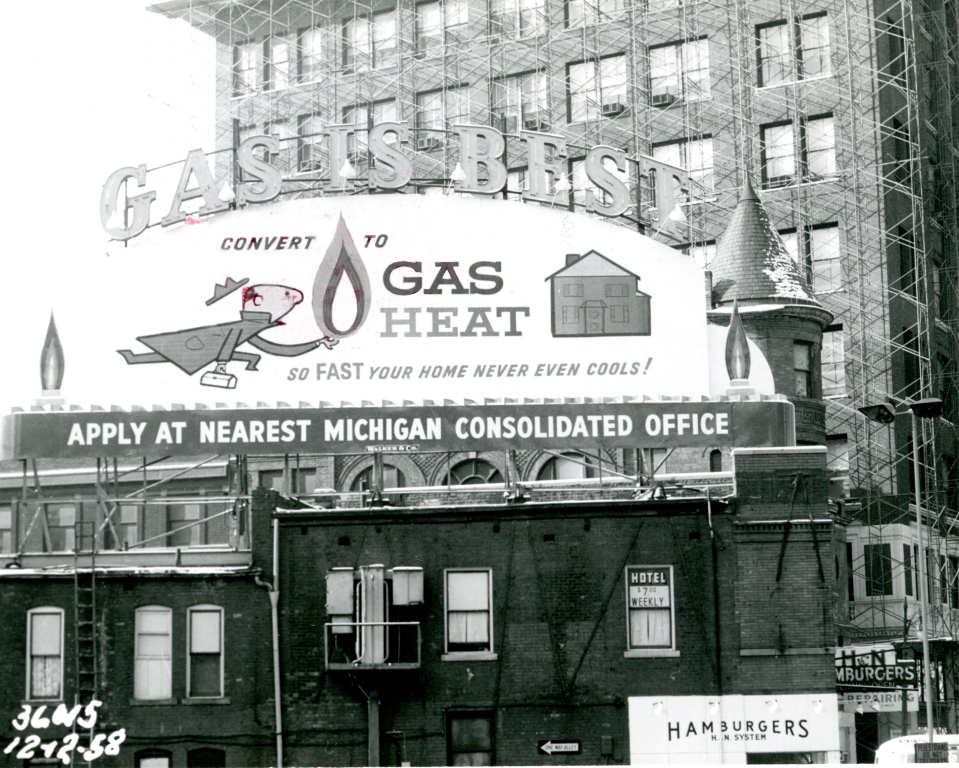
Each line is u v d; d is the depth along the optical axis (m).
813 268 79.94
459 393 58.34
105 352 59.00
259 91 94.31
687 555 51.78
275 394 58.53
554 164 63.56
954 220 86.62
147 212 60.72
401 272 59.03
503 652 51.75
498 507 52.41
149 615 52.59
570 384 58.31
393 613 51.97
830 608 51.25
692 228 81.50
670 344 58.44
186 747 51.72
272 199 59.88
